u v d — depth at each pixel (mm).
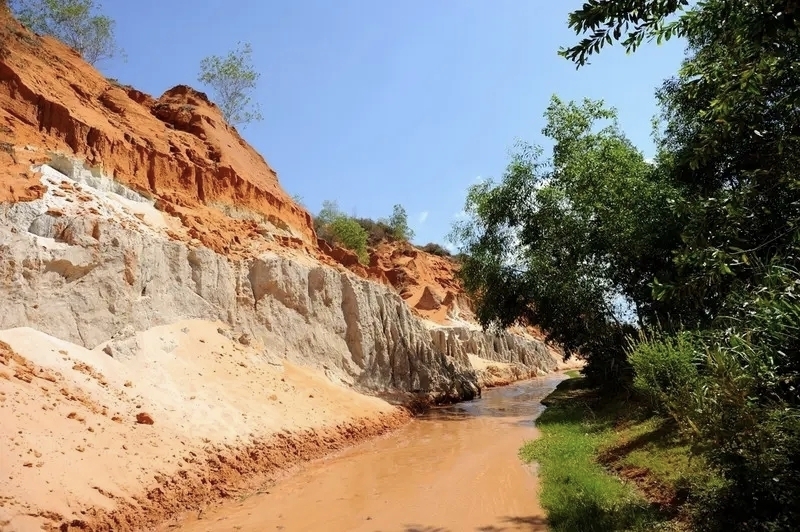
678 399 7586
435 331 38438
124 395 11906
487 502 9695
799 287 5789
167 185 21266
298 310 21734
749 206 6492
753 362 5895
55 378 10656
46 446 8656
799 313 5609
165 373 13891
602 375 22078
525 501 9602
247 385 16000
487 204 26688
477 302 29281
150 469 9977
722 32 5582
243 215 24656
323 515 9633
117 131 20078
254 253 22016
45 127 17016
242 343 18203
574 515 7926
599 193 20797
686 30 5492
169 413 12352
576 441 13445
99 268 13891
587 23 5156
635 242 17984
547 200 23625
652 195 17734
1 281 11383
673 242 16875
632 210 18609
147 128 22547
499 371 45125
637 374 12242
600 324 21688
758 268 6328
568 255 22906
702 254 6121
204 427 12648
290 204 29422
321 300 23344
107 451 9633
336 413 18031
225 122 30969
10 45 18312
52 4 25656
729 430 6031
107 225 14695
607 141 21844
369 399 21672
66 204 14555
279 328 20297
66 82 19984
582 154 22469
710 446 6348
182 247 17844
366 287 27141
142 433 10914
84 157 17578
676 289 6137
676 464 8820
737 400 5906
